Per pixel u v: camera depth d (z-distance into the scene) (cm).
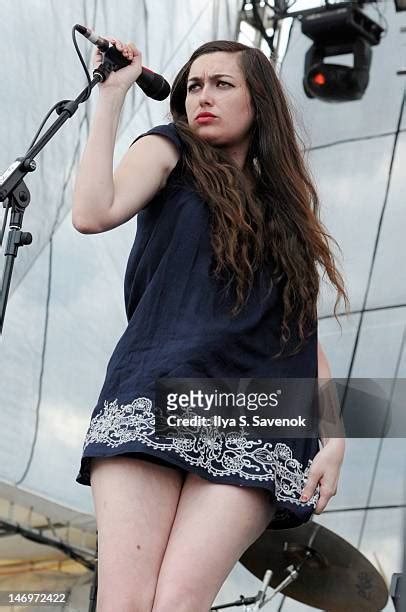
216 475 211
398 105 562
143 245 231
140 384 213
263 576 438
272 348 222
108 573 204
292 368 225
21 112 437
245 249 222
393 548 470
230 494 211
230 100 241
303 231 238
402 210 540
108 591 204
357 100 568
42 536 456
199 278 221
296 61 587
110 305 465
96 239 463
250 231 226
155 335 218
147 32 475
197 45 497
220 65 243
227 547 209
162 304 221
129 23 469
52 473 454
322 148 566
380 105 566
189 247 224
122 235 469
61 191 452
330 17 568
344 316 521
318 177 560
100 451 210
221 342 216
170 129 235
